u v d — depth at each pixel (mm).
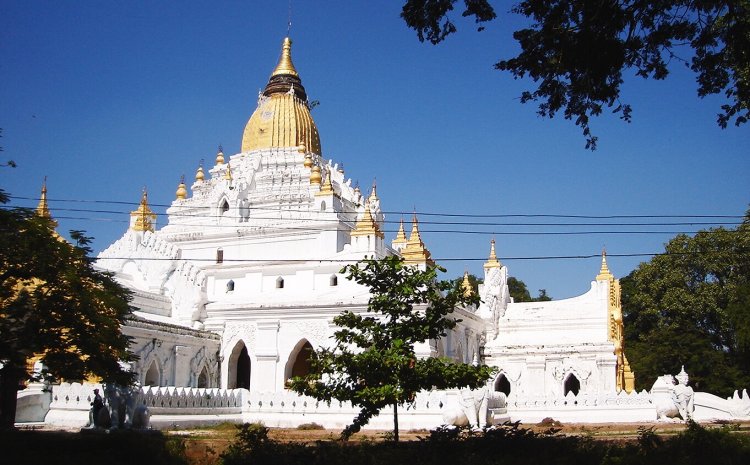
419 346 50875
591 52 20656
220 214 68000
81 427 38156
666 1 20141
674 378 54344
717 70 21656
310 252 63156
